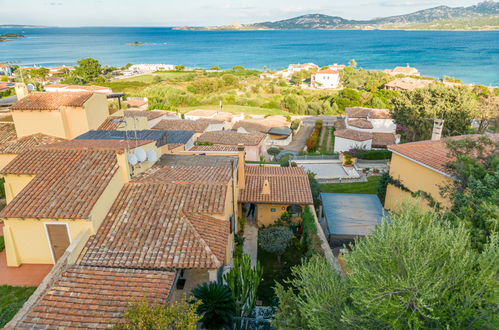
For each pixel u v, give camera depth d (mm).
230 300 14188
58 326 11273
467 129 46594
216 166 22109
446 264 9734
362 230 21281
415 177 25750
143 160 19844
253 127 69812
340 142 56219
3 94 79375
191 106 112188
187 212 16625
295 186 26062
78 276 13281
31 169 17469
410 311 9336
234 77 150500
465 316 8891
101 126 33500
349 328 9945
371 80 146625
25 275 15305
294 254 22062
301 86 160250
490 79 175500
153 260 14094
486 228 12398
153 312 10406
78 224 15070
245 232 24469
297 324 11789
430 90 48906
